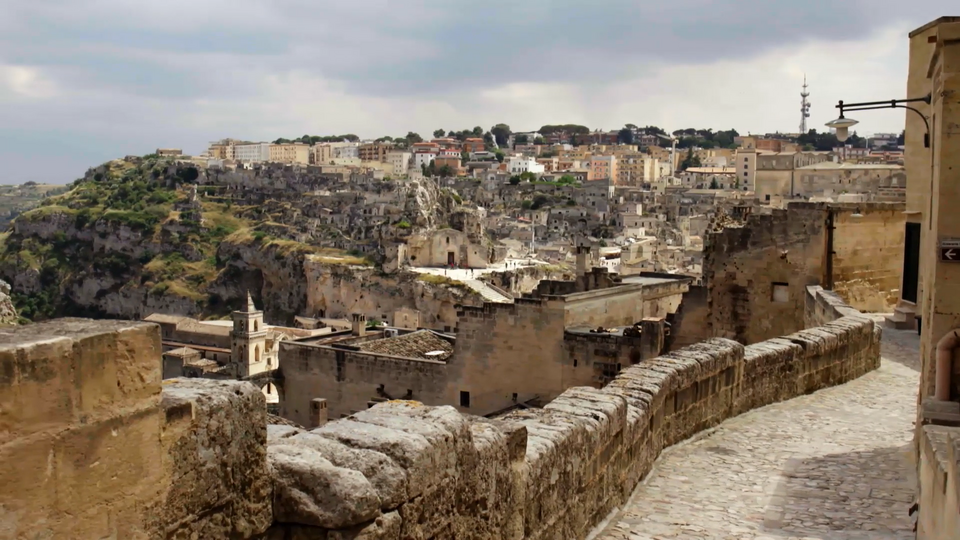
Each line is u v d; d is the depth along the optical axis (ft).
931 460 39.93
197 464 23.95
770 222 131.03
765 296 131.34
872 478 58.34
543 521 40.81
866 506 52.85
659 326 139.13
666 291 178.50
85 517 20.93
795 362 83.10
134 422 22.04
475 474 33.53
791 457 63.41
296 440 28.89
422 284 645.51
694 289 140.97
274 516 26.71
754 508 52.54
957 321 53.78
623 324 163.53
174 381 25.89
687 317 141.08
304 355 179.83
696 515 51.21
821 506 52.85
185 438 23.61
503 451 36.29
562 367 147.23
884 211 132.46
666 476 58.59
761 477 58.70
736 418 74.54
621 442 52.85
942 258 53.52
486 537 34.63
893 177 276.62
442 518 31.07
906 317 118.52
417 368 163.53
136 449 22.11
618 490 52.24
